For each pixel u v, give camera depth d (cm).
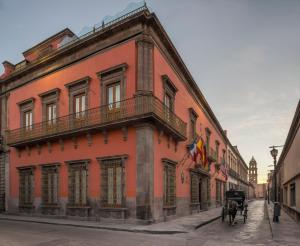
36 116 2459
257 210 3491
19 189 2491
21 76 2648
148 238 1320
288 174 2702
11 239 1216
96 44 2128
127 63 1936
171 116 2103
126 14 2017
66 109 2230
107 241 1202
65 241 1177
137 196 1770
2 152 2697
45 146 2338
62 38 2598
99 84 2055
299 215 1914
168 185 2100
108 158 1908
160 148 1992
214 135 4031
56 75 2358
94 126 1936
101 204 1912
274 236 1405
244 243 1245
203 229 1689
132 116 1789
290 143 2447
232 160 5878
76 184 2094
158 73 2039
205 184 3241
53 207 2191
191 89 2891
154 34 2006
